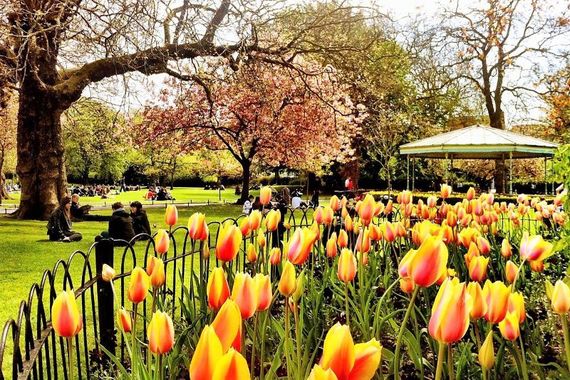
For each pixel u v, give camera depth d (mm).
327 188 48188
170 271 8320
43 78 20016
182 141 31453
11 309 6961
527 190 40656
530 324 4320
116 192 59156
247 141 30875
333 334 1080
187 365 2752
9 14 15500
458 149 23000
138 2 13625
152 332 1762
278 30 21219
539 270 2826
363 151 41094
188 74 20922
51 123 20266
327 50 21109
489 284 1985
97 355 3832
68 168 65500
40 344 2602
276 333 3668
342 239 3832
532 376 3328
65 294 1815
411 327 3930
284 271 2012
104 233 4285
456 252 4629
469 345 3090
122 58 14805
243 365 941
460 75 36062
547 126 37562
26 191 20297
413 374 3408
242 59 19125
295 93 27141
